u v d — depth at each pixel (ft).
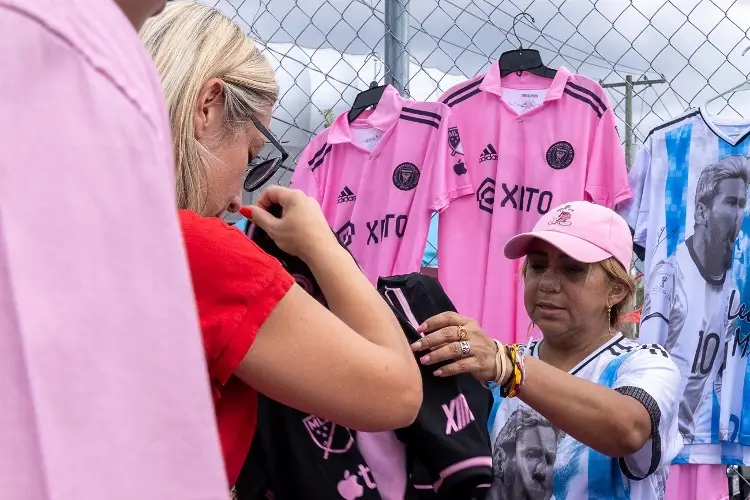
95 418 1.35
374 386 2.94
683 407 8.95
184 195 3.20
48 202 1.34
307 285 3.99
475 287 9.66
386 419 3.01
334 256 3.46
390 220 9.88
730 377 8.73
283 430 3.98
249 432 3.16
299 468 3.94
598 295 6.76
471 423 4.56
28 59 1.35
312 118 11.43
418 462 4.64
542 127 9.45
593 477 6.22
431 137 9.78
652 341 9.07
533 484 6.42
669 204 9.13
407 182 9.87
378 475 4.25
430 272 11.50
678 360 8.98
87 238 1.36
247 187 4.54
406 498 4.40
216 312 2.76
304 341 2.82
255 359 2.79
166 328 1.44
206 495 1.47
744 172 8.80
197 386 1.48
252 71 3.47
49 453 1.31
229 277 2.78
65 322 1.33
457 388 4.67
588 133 9.26
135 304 1.40
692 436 8.89
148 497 1.40
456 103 9.93
